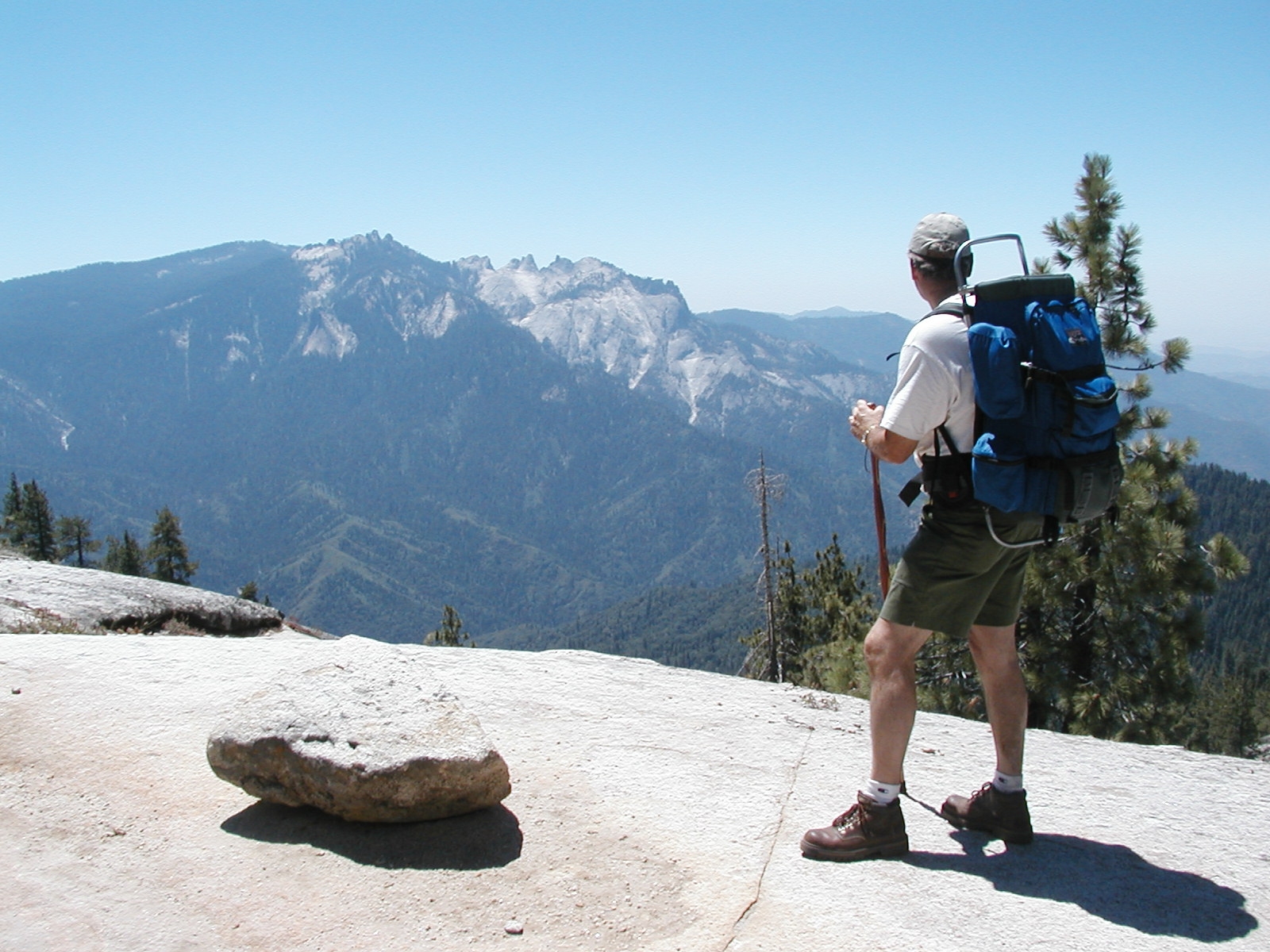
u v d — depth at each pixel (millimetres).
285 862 3264
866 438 3480
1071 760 4727
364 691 3707
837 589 26688
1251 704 58281
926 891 3168
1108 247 11891
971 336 3072
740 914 3000
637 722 4906
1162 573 10758
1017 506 3006
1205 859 3529
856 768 4355
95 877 3160
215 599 10109
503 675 5664
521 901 3061
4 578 9156
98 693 4812
